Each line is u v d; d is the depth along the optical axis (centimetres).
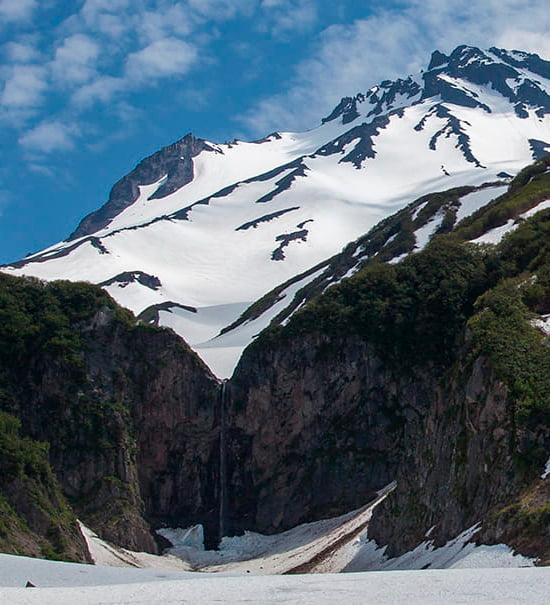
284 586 3281
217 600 3020
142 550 7650
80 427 8038
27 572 4584
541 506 4212
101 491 7781
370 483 7881
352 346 8400
